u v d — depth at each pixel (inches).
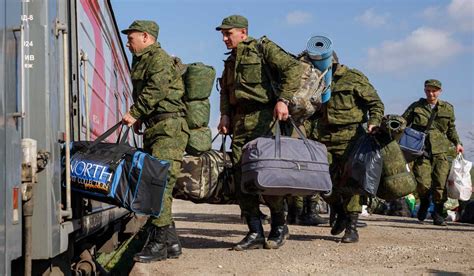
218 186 309.0
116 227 381.1
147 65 255.3
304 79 285.6
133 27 255.9
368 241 346.0
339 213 356.2
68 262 210.4
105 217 270.4
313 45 292.7
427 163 489.7
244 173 273.0
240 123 293.4
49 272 195.0
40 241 169.6
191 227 444.5
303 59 294.4
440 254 296.5
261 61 286.4
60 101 192.5
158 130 260.2
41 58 175.3
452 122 498.0
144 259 258.8
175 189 308.3
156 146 260.5
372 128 331.0
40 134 173.6
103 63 331.3
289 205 462.0
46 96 174.9
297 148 271.6
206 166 306.2
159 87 251.4
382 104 339.0
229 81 301.6
